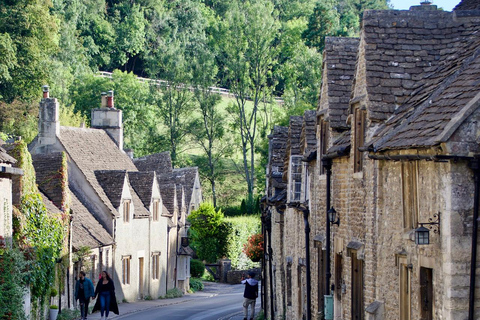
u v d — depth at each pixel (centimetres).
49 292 3575
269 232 3884
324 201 2403
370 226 1767
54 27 8500
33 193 3400
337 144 2158
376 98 1794
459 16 1908
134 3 11625
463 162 1342
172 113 9581
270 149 4016
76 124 7912
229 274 7650
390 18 1909
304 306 2811
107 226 4912
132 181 5653
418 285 1483
